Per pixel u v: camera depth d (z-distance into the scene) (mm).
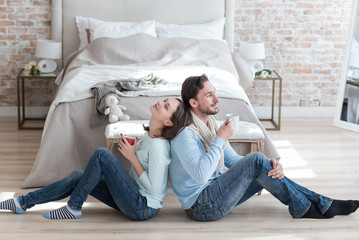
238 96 4250
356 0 5570
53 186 3248
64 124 4016
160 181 3039
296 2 5875
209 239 3035
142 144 3088
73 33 5801
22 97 5707
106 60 5242
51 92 5945
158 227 3174
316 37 5957
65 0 5762
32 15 5820
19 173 4180
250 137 3707
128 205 3100
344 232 3143
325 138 5273
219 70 4957
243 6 5895
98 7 5797
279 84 5625
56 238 3029
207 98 3004
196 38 5609
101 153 3043
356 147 4992
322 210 3279
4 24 5812
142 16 5844
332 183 4043
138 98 4168
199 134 3018
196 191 3074
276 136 5328
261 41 5965
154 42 5395
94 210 3432
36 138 5184
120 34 5551
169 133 2984
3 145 4934
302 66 6023
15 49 5887
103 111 4039
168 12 5848
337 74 6031
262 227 3195
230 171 3062
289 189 3176
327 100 6094
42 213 3363
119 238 3035
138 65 5172
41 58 5910
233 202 3113
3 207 3299
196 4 5855
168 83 4449
